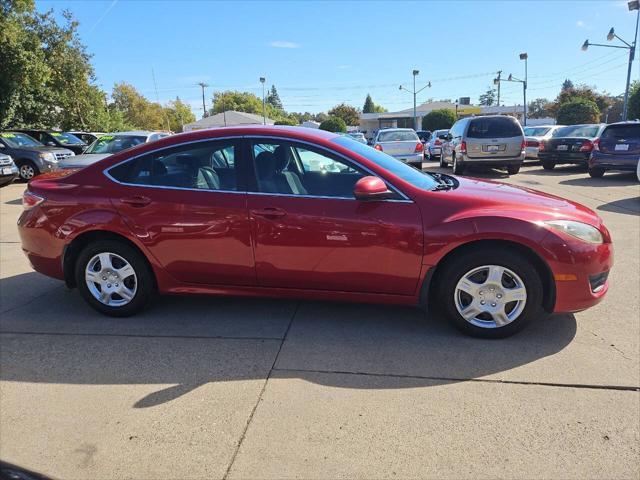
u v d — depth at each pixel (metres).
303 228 3.60
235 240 3.72
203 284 3.94
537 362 3.27
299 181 3.71
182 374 3.22
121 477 2.33
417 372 3.18
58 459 2.46
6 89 22.14
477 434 2.56
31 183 4.29
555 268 3.38
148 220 3.84
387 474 2.29
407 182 3.62
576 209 3.71
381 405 2.83
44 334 3.87
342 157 3.67
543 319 3.93
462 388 2.98
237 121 60.62
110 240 3.98
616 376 3.07
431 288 3.75
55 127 28.23
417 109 72.81
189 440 2.57
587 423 2.62
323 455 2.43
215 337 3.75
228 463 2.40
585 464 2.33
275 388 3.03
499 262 3.46
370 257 3.55
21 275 5.41
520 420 2.66
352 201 3.58
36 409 2.89
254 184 3.74
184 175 3.86
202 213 3.75
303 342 3.63
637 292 4.45
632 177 13.22
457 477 2.27
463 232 3.40
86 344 3.69
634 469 2.29
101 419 2.77
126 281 4.07
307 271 3.68
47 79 24.02
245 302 4.41
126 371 3.28
